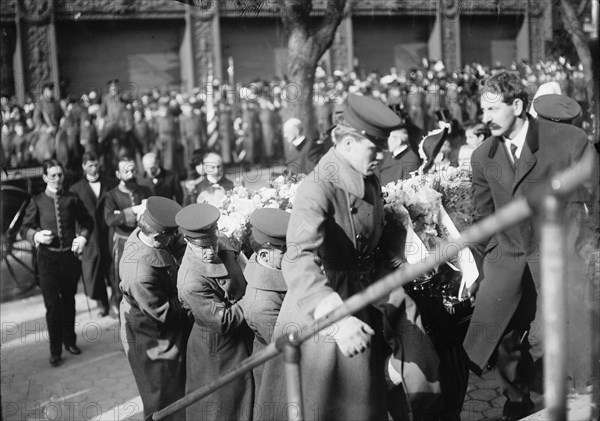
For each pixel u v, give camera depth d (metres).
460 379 3.84
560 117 3.85
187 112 13.05
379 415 3.21
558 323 1.98
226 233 4.02
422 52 16.64
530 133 3.80
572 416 3.63
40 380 4.84
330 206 3.22
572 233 3.72
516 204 2.01
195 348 3.72
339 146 3.28
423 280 3.63
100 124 11.77
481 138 5.07
